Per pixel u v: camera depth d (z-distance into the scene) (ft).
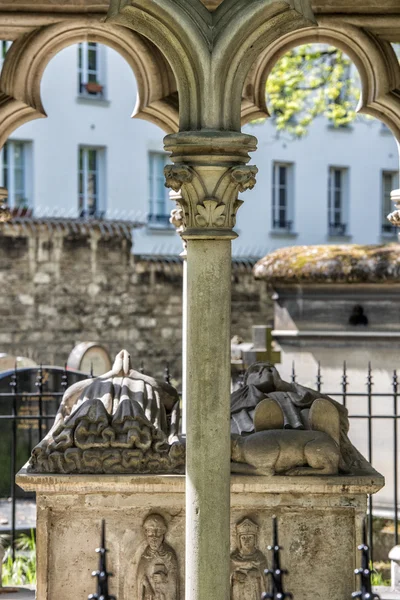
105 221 80.02
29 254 77.00
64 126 94.94
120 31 26.99
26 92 26.89
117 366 24.25
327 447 21.93
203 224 18.56
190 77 18.49
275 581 16.39
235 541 22.04
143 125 99.14
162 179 101.09
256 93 28.48
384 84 27.14
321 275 39.37
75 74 95.04
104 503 21.95
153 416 22.77
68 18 26.32
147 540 21.95
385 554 36.35
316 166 110.32
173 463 21.94
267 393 24.02
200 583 18.65
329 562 22.13
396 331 38.68
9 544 34.83
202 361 18.56
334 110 65.10
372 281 38.81
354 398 39.47
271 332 42.86
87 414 22.18
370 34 26.89
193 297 18.63
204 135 18.34
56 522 22.09
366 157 113.50
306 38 27.53
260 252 107.14
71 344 78.79
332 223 112.06
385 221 115.55
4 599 24.40
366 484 21.89
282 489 21.79
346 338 39.45
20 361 51.47
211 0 25.62
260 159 106.63
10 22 26.22
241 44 18.39
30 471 22.03
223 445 18.60
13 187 93.30
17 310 76.64
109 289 80.18
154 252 100.07
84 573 22.08
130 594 22.03
